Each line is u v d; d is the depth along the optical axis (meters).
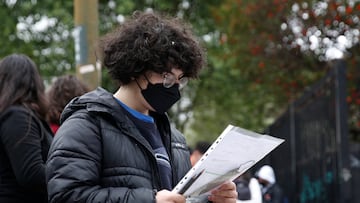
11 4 26.80
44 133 6.63
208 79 28.59
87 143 4.90
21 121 6.41
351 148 20.95
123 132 5.02
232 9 23.81
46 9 26.16
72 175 4.76
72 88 7.77
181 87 5.24
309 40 22.22
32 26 26.70
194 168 4.65
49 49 26.23
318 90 13.78
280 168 20.78
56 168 4.80
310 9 21.88
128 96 5.19
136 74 5.07
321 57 22.44
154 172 5.05
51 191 4.78
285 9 22.20
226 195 5.13
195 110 32.78
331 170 12.55
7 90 6.62
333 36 21.97
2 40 26.02
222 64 25.84
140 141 5.02
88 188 4.77
